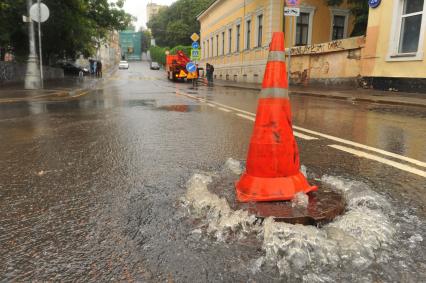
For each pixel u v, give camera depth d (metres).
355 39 18.92
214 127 7.44
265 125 3.12
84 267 2.23
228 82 34.62
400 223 2.79
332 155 5.07
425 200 3.30
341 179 3.91
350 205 3.12
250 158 3.19
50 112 10.06
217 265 2.22
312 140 6.16
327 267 2.18
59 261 2.30
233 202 3.03
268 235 2.51
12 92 16.27
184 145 5.66
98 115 9.38
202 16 52.75
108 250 2.42
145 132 6.84
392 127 7.52
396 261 2.25
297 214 2.78
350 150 5.38
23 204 3.24
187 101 13.66
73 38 30.80
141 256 2.34
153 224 2.78
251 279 2.08
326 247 2.36
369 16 17.69
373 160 4.78
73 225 2.80
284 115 3.14
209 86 28.03
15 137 6.40
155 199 3.30
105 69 77.00
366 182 3.84
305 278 2.08
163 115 9.34
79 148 5.49
